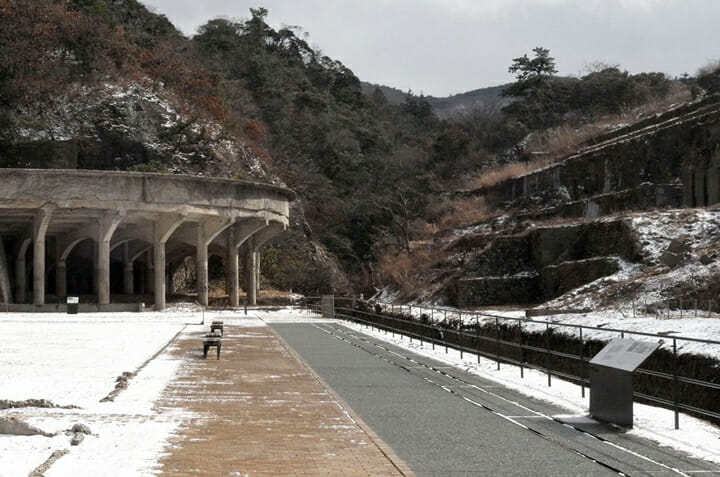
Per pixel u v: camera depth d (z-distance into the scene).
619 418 15.10
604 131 101.12
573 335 27.64
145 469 11.29
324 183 120.12
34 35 94.44
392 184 128.75
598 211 71.56
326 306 58.75
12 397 17.61
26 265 82.38
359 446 13.12
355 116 150.38
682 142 69.19
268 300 84.50
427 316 43.94
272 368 24.55
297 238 103.25
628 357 15.06
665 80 146.25
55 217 66.00
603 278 49.25
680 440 13.82
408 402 18.14
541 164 99.56
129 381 20.89
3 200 61.03
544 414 16.56
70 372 22.44
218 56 140.12
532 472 11.54
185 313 62.16
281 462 11.93
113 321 50.22
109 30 104.62
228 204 68.19
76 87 94.44
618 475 11.37
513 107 150.75
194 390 19.55
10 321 49.44
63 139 88.25
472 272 63.25
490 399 18.66
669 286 41.19
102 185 62.41
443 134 144.88
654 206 66.50
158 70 105.19
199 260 70.50
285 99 139.25
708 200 62.50
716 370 19.59
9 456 11.91
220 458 12.11
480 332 34.94
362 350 31.38
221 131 100.75
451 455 12.65
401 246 96.50
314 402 17.78
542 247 61.50
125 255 81.19
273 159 118.44
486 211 96.25
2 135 87.19
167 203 64.38
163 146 91.88
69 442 12.86
